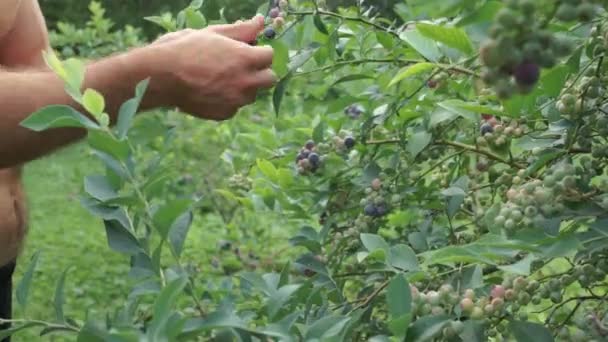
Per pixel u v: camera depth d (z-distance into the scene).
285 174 1.84
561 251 1.05
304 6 1.73
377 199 1.70
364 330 1.44
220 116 1.44
